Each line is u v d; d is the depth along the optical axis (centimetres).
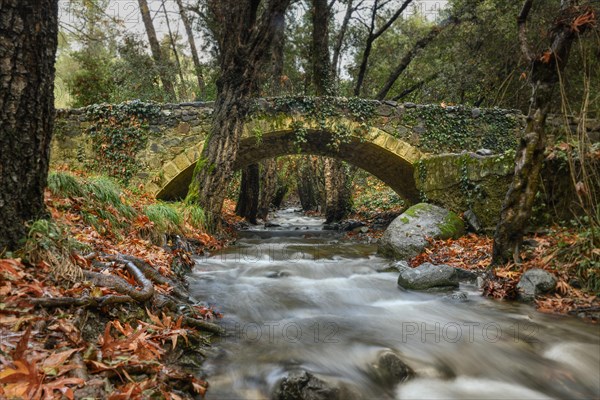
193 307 382
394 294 507
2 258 282
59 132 995
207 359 305
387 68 1956
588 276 464
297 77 1830
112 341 253
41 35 294
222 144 847
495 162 741
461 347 345
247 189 1500
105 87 1399
